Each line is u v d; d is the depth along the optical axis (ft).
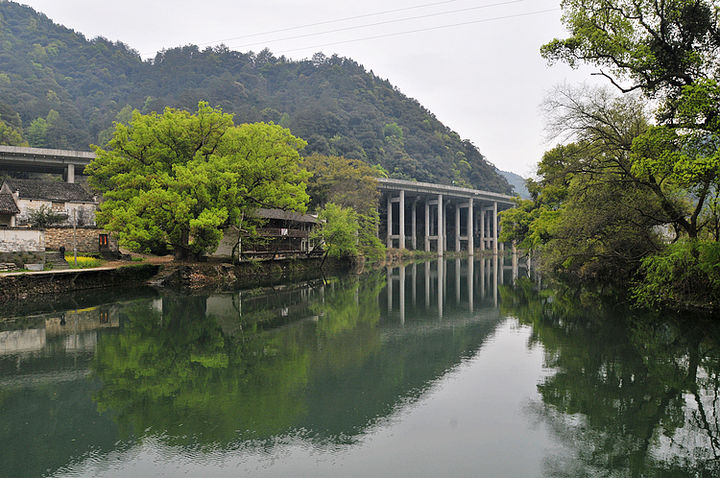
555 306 91.86
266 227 165.89
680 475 26.61
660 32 63.98
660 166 58.49
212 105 449.89
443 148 581.12
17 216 150.82
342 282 150.51
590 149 84.84
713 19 61.11
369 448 29.73
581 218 84.53
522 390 41.14
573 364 49.55
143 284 119.85
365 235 228.84
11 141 288.30
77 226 145.69
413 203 393.91
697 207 69.82
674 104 63.26
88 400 39.14
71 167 216.33
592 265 113.39
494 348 57.26
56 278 97.04
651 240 83.61
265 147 134.31
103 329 68.90
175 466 27.53
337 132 448.24
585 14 68.28
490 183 614.75
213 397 39.50
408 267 241.14
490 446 30.04
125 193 117.60
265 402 38.27
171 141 125.49
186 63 623.36
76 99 510.17
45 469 27.32
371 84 642.22
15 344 59.57
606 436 31.63
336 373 46.65
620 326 68.80
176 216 107.86
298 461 27.99
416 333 67.05
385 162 467.93
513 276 179.32
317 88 601.21
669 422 34.12
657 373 46.06
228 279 130.31
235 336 64.90
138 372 47.42
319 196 228.63
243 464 27.71
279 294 114.32
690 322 68.03
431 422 33.88
